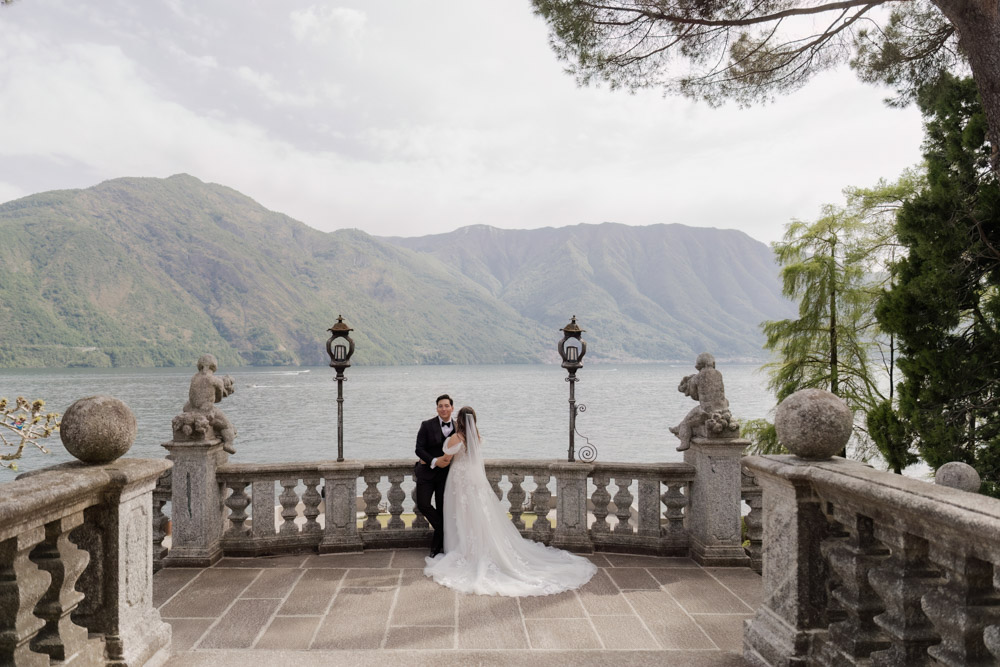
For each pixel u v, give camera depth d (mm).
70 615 2848
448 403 5605
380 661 3318
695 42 7492
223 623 4027
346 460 5930
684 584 4914
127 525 2992
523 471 6086
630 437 78000
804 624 2924
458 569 5035
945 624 1937
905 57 8016
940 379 8148
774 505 3180
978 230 8438
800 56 7816
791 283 14906
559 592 4684
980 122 8148
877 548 2592
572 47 7379
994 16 5867
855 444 13469
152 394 123312
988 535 1694
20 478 2566
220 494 5617
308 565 5348
